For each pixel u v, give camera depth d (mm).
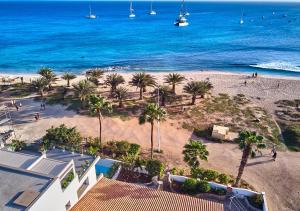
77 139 45219
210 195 36250
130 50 132750
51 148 39969
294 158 47062
